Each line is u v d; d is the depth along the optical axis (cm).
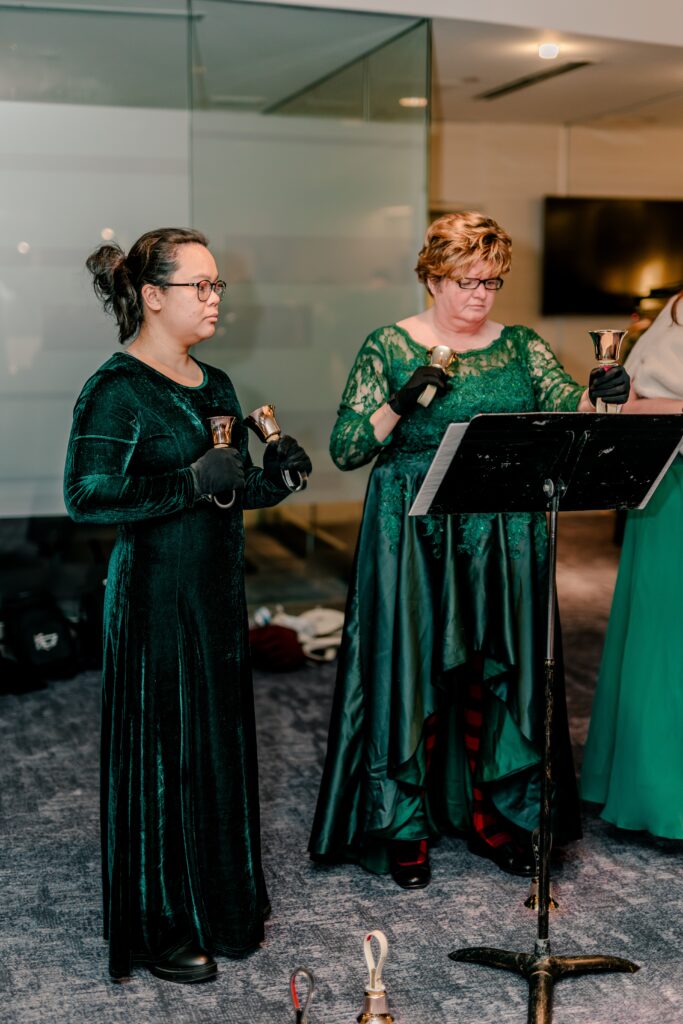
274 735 391
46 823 319
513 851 285
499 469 217
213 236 486
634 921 260
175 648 228
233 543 238
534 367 280
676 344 288
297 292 500
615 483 229
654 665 293
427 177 494
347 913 264
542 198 760
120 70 467
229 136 479
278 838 306
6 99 461
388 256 505
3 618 469
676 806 290
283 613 530
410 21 471
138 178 481
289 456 242
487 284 262
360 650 278
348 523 535
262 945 249
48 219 475
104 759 237
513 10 471
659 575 292
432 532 270
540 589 274
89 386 224
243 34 465
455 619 268
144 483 219
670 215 779
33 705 431
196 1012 224
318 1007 224
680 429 222
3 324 477
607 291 779
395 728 268
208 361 498
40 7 452
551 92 618
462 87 604
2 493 486
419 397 249
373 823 273
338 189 492
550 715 228
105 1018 222
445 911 265
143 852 231
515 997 229
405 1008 224
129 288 229
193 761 232
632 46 503
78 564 497
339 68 475
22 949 250
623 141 763
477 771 280
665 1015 222
